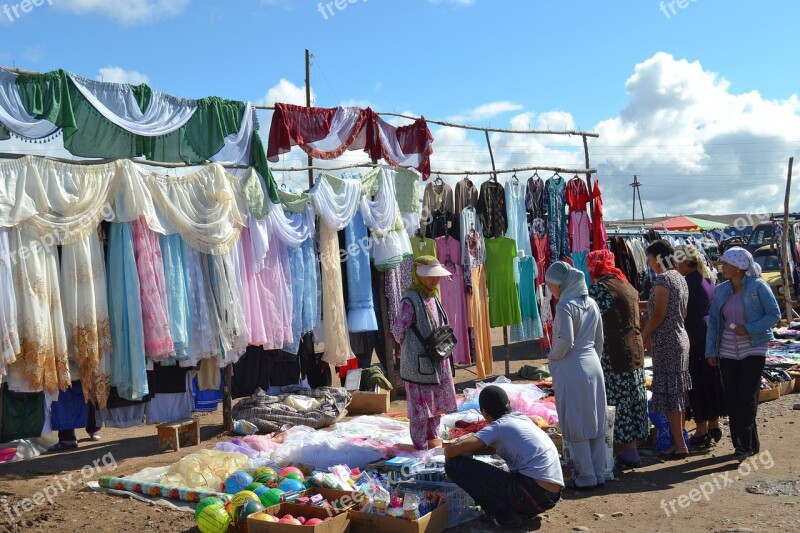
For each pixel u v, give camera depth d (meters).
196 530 5.06
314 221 8.87
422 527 4.64
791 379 9.66
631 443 6.28
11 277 6.04
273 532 4.53
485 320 11.04
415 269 6.68
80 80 6.63
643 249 16.41
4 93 6.08
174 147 7.50
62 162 6.43
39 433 6.73
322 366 9.66
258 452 6.71
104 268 6.76
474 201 10.89
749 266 6.36
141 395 6.82
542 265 11.70
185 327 7.25
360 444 6.63
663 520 4.93
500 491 4.90
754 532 4.52
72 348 6.60
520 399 7.96
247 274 8.03
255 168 8.10
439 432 7.23
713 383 6.81
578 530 4.82
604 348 6.20
